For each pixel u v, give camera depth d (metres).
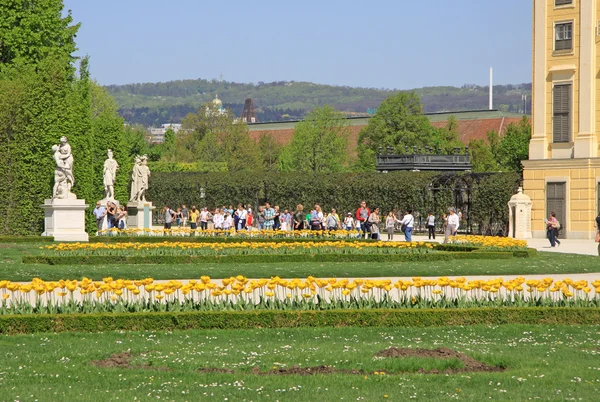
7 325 34.34
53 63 88.25
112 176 95.19
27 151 84.62
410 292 45.59
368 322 36.19
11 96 84.19
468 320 36.84
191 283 36.38
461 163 133.12
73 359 29.45
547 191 100.12
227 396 24.59
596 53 97.12
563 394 24.89
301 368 27.92
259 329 35.25
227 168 184.62
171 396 24.59
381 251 68.56
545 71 100.31
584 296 43.31
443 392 25.02
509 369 28.11
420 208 112.75
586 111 97.44
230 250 67.06
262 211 102.50
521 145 174.38
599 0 96.88
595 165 96.81
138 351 30.67
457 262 63.31
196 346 31.64
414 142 173.50
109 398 24.33
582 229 97.56
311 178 123.31
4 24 100.69
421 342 32.66
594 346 31.98
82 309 36.34
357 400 24.16
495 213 103.88
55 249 64.25
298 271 56.66
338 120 176.62
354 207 118.19
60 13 109.31
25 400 24.09
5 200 84.00
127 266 59.22
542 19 100.31
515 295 38.94
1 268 55.84
